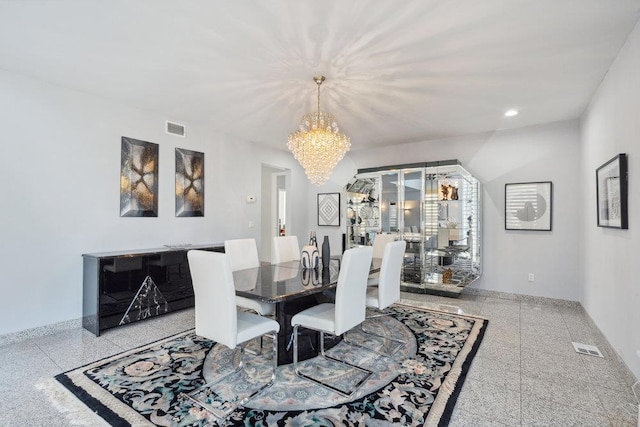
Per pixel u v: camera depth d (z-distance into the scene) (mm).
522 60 2598
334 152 3299
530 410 1900
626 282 2359
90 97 3404
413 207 4941
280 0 1904
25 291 2980
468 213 4637
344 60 2621
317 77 2932
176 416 1846
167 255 3729
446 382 2213
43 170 3086
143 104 3688
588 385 2180
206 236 4602
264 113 3947
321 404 1965
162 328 3299
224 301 2027
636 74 2150
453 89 3176
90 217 3412
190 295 3967
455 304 4207
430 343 2893
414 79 2957
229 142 4957
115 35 2293
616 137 2578
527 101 3492
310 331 2953
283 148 5930
